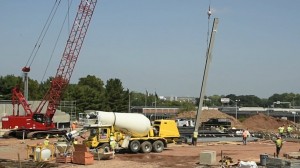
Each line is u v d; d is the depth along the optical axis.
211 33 49.31
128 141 40.12
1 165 31.73
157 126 43.19
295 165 28.42
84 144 34.88
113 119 39.34
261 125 99.69
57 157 34.03
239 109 199.62
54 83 66.06
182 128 68.50
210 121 82.88
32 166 31.77
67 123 77.81
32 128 60.03
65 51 66.69
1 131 60.19
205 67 49.69
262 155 31.80
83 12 66.69
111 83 137.88
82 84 161.12
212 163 33.28
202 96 50.00
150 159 36.56
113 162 34.31
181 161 35.41
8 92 134.00
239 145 50.47
